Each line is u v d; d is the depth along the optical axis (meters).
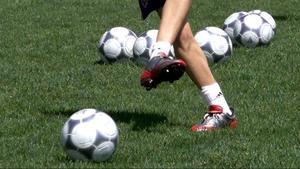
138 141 9.84
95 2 28.36
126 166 8.64
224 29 18.55
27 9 26.45
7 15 24.95
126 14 25.34
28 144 9.76
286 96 12.80
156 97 12.77
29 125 10.83
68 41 19.52
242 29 18.20
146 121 11.02
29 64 16.12
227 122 10.55
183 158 9.02
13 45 18.80
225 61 16.06
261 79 14.26
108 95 13.04
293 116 11.34
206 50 15.88
